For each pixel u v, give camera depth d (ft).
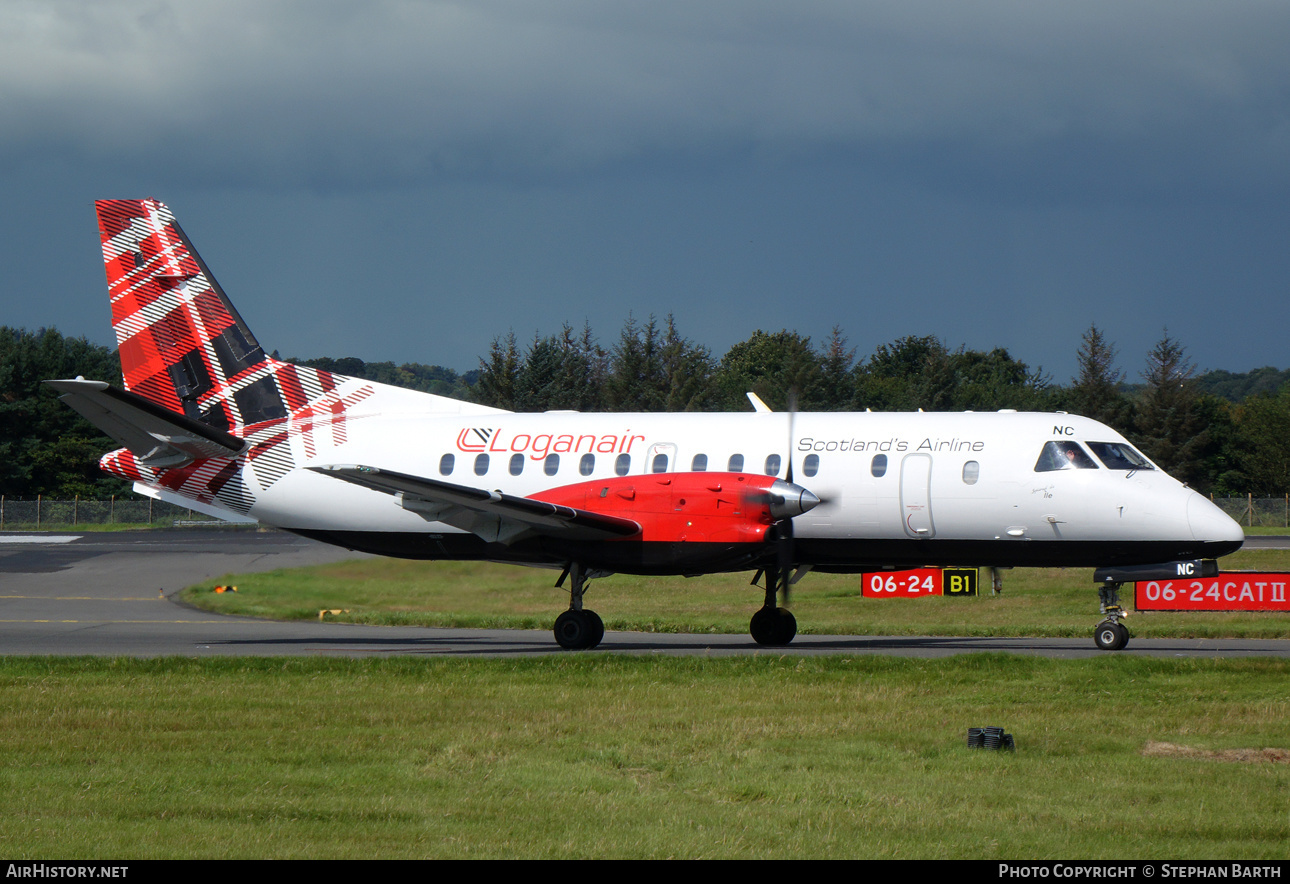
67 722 125.49
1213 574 184.65
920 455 192.44
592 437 205.57
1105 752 110.93
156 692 143.95
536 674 155.33
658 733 119.34
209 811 90.74
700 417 205.16
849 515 193.88
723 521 184.55
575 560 194.08
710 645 202.39
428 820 88.58
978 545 192.85
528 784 99.40
